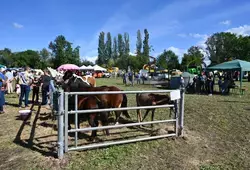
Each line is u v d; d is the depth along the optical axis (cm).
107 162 484
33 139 617
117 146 570
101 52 10581
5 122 812
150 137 614
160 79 3206
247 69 1970
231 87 1927
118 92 559
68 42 6831
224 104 1260
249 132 730
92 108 596
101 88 676
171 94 628
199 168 477
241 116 945
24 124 782
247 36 7950
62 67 2967
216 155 548
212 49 8638
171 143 611
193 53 8931
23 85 1104
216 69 2120
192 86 2128
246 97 1656
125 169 461
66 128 503
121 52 10481
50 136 645
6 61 9494
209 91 1917
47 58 9831
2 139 619
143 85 2822
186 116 939
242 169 479
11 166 459
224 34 8275
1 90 962
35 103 1248
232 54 8094
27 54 10100
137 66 7525
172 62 9131
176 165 487
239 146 610
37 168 451
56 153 515
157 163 493
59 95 486
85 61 8906
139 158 512
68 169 450
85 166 463
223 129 761
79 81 756
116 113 732
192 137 666
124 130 718
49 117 884
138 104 777
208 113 993
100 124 693
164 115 946
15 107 1112
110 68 7550
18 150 538
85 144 578
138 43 10000
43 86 1170
